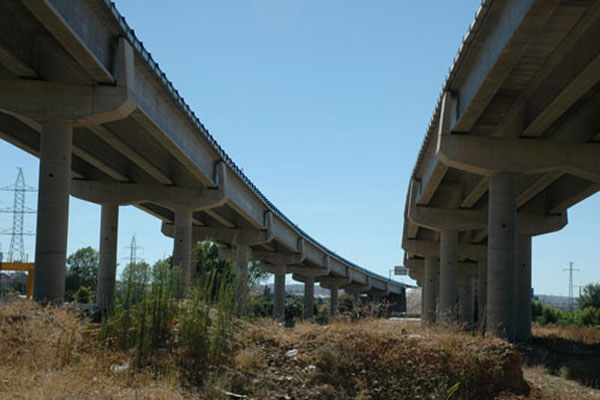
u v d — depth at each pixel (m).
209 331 15.76
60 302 29.83
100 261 50.78
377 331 17.81
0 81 30.17
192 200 51.47
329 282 134.88
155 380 13.61
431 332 18.55
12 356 14.02
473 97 30.94
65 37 25.69
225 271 17.02
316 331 17.84
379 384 15.43
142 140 41.94
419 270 99.12
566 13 22.83
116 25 29.77
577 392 19.03
